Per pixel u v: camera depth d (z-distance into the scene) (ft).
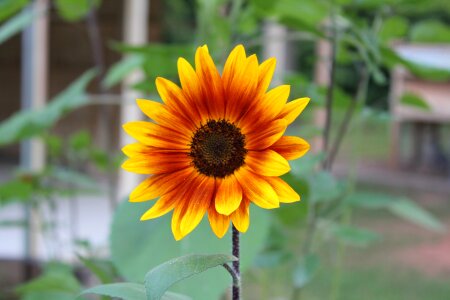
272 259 4.05
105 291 2.51
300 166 3.17
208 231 3.26
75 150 5.41
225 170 2.50
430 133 17.94
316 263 3.85
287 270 7.13
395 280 8.79
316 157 3.21
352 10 3.96
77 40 7.61
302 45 15.33
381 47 3.66
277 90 2.50
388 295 8.02
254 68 2.52
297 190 3.48
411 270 9.32
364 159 19.71
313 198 3.45
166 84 2.54
